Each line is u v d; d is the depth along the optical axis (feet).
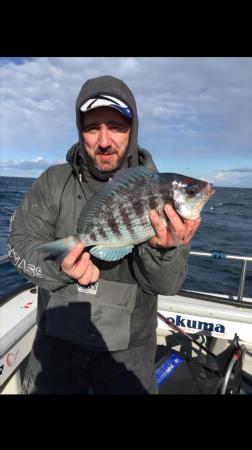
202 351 11.18
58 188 6.32
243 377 10.39
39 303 6.79
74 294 6.18
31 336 9.23
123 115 5.72
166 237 5.31
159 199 5.59
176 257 5.39
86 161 6.11
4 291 19.76
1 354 7.70
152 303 6.48
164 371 8.88
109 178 6.15
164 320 9.59
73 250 5.26
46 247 5.46
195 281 22.30
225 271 24.57
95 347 6.06
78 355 6.29
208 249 31.24
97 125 5.74
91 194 6.28
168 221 5.51
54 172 6.56
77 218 6.21
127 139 6.10
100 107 5.56
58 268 5.65
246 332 9.77
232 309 10.08
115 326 6.08
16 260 6.00
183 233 5.40
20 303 9.64
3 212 50.52
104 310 6.09
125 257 5.95
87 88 5.79
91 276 5.44
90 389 6.40
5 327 8.30
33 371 6.70
